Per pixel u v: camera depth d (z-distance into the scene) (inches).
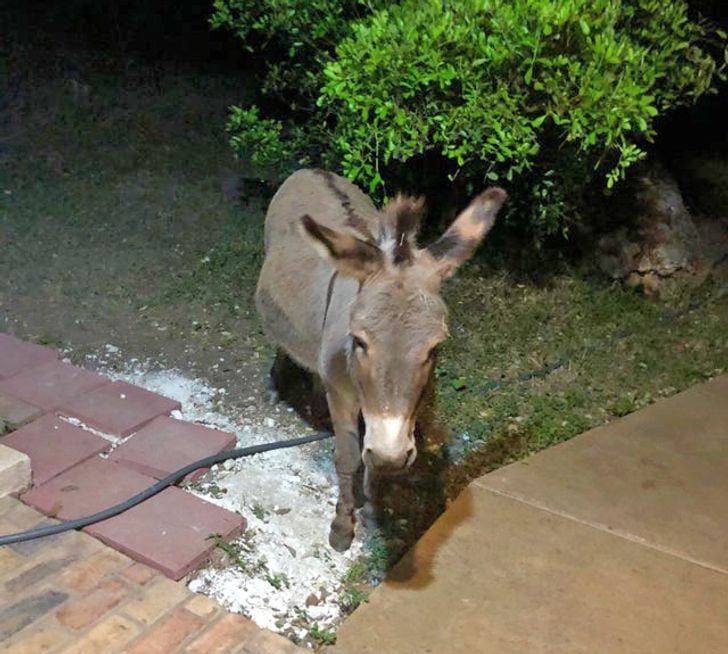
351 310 110.4
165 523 144.4
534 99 195.0
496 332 223.9
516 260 256.7
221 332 216.8
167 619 124.4
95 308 223.8
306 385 195.5
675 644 126.0
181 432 171.6
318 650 124.5
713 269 259.1
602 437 178.5
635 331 228.4
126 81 366.6
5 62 362.6
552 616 130.5
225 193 295.6
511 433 184.1
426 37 180.1
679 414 188.4
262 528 150.2
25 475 150.2
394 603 132.0
